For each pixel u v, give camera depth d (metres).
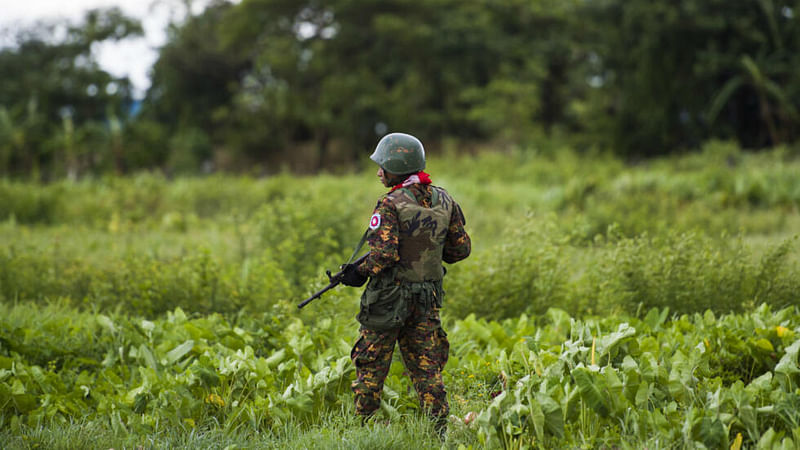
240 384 4.74
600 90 45.06
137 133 46.59
